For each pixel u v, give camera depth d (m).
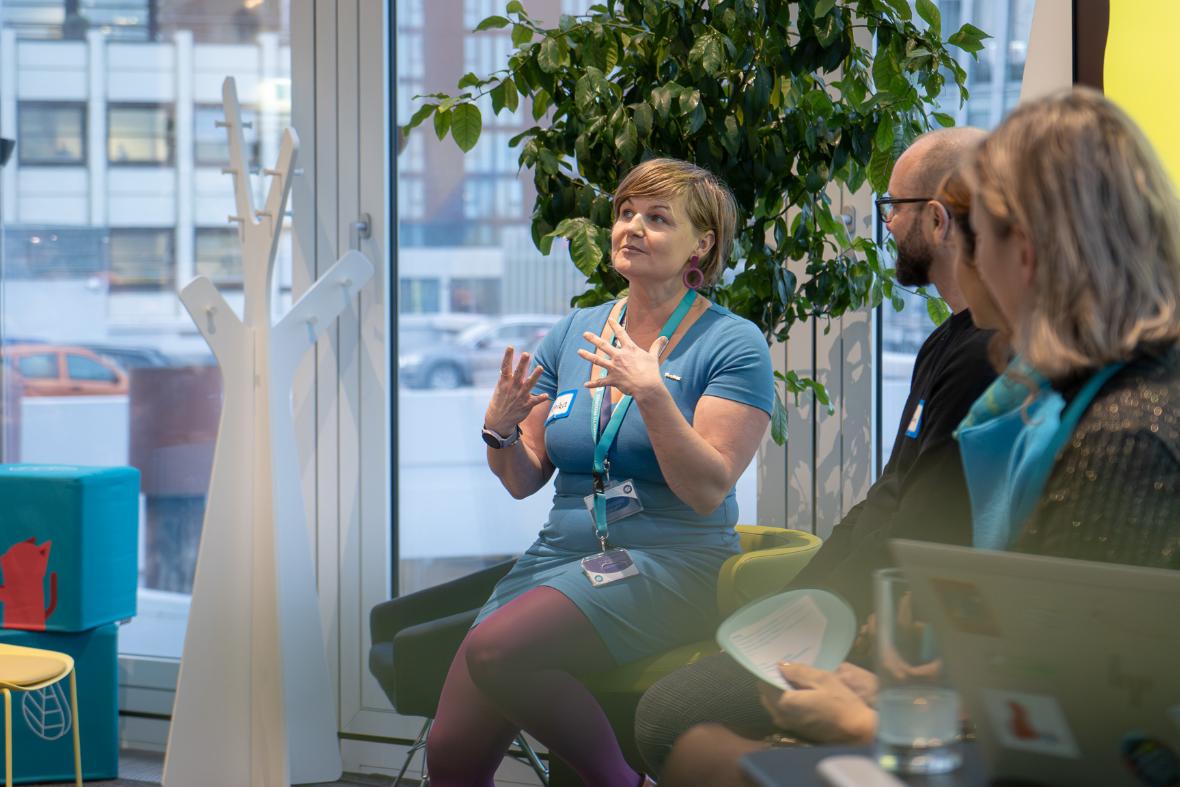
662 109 2.56
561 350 2.65
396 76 3.64
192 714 3.25
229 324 3.28
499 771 3.42
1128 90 2.57
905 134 2.71
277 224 3.28
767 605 1.38
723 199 2.51
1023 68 3.08
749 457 2.35
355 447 3.67
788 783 0.93
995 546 1.35
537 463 2.63
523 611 2.24
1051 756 0.91
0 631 3.46
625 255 2.46
